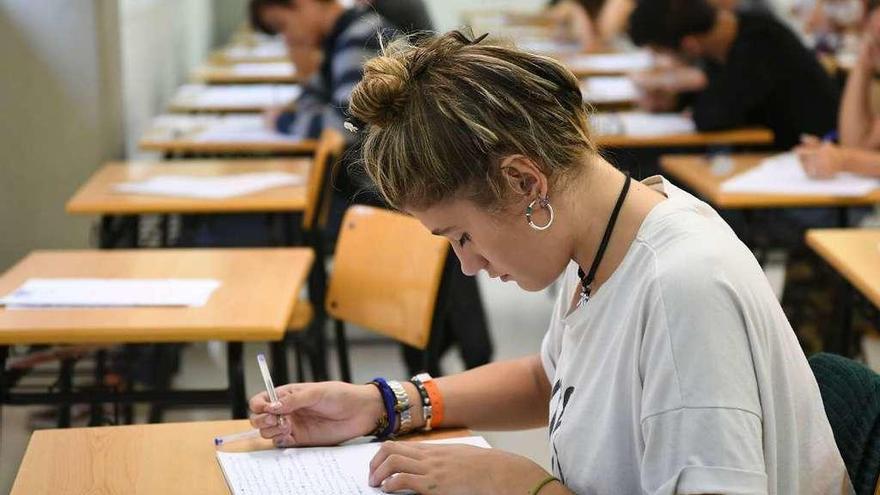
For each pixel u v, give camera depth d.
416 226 2.73
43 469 1.66
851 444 1.50
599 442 1.42
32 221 4.86
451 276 2.64
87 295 2.61
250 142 4.68
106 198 3.81
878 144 4.01
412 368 3.67
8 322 2.42
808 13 6.72
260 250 3.07
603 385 1.42
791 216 4.26
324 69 4.68
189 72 7.66
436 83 1.36
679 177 4.13
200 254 3.03
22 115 4.79
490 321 5.04
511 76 1.35
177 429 1.80
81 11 4.71
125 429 1.80
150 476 1.64
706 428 1.28
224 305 2.56
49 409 3.76
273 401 1.71
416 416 1.78
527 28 8.07
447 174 1.35
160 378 3.51
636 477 1.40
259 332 2.41
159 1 6.39
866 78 4.12
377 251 2.85
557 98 1.37
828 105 4.65
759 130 4.79
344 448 1.71
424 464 1.54
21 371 2.93
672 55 5.06
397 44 1.48
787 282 3.91
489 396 1.82
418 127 1.36
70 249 4.89
